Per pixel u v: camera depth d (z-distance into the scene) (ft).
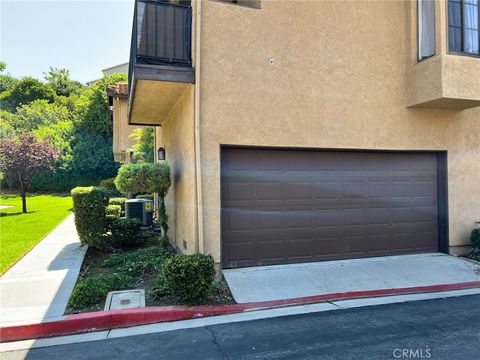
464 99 24.14
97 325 15.89
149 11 21.66
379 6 25.70
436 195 27.89
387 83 25.73
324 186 24.93
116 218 31.60
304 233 24.38
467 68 24.30
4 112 134.10
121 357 13.05
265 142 22.80
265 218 23.50
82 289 18.29
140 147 54.08
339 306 18.37
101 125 117.60
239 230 22.98
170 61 21.85
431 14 25.11
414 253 27.09
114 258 26.25
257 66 22.76
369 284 21.20
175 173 29.22
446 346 13.43
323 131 24.07
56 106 147.23
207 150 21.63
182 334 15.06
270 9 23.13
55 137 112.27
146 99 26.68
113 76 124.77
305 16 23.88
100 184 100.83
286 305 18.47
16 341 14.80
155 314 16.63
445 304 18.61
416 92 25.45
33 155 62.44
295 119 23.45
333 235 25.05
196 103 21.43
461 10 24.95
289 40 23.48
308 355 12.83
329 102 24.26
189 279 17.42
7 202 83.76
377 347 13.41
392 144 25.76
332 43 24.45
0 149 60.75
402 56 26.22
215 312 17.34
